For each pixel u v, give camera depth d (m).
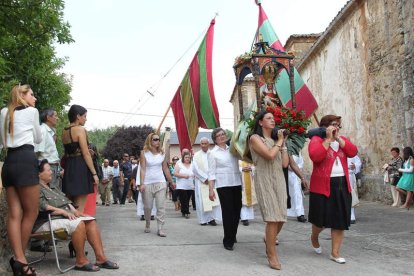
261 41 8.46
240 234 8.45
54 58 16.88
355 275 5.32
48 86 16.14
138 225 10.09
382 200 14.10
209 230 9.17
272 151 5.62
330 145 6.08
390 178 12.73
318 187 6.05
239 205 6.97
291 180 10.33
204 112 10.37
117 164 19.25
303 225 9.77
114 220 11.33
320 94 20.92
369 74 15.02
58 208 5.61
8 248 5.62
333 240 6.11
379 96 14.35
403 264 5.87
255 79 8.34
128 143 50.75
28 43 11.70
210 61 10.37
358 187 15.91
